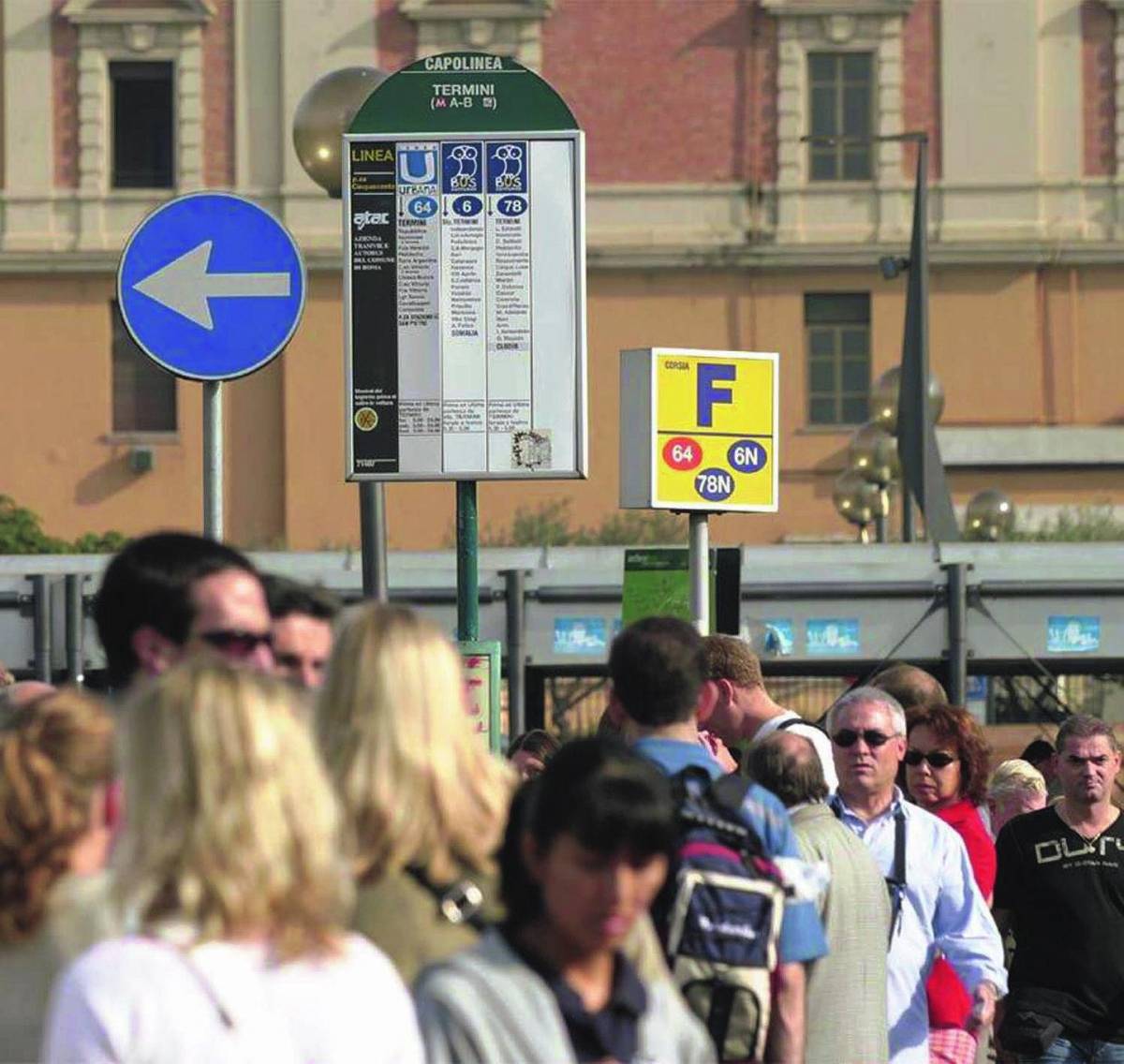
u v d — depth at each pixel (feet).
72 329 470.39
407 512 459.73
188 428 471.62
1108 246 465.06
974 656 211.00
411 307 97.86
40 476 469.98
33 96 469.98
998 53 468.34
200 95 470.39
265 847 42.88
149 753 43.39
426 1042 45.70
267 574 62.85
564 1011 46.50
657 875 46.55
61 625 198.80
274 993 43.04
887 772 83.76
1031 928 98.58
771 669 214.90
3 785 46.57
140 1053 41.70
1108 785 98.12
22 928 46.34
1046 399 469.57
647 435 110.52
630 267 468.75
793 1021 63.05
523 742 107.24
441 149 97.81
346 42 469.57
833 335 471.62
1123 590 211.41
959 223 467.93
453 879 51.08
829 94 472.03
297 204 468.34
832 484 467.11
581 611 207.82
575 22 471.62
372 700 51.34
